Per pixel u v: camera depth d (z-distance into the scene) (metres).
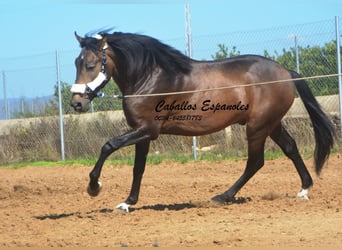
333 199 10.80
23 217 10.41
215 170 15.92
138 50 10.28
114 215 10.10
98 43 10.13
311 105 11.20
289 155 11.26
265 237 7.99
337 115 17.25
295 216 9.33
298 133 17.56
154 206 11.09
